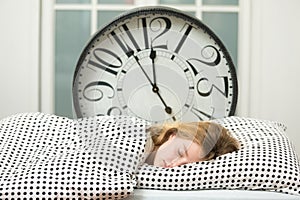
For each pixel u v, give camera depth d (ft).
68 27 9.61
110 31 8.27
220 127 7.18
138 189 6.43
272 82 9.49
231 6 9.52
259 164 6.47
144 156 6.82
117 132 6.93
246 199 6.17
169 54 8.27
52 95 9.65
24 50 9.53
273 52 9.47
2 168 6.77
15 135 7.41
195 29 8.25
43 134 7.45
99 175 6.21
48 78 9.61
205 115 8.18
